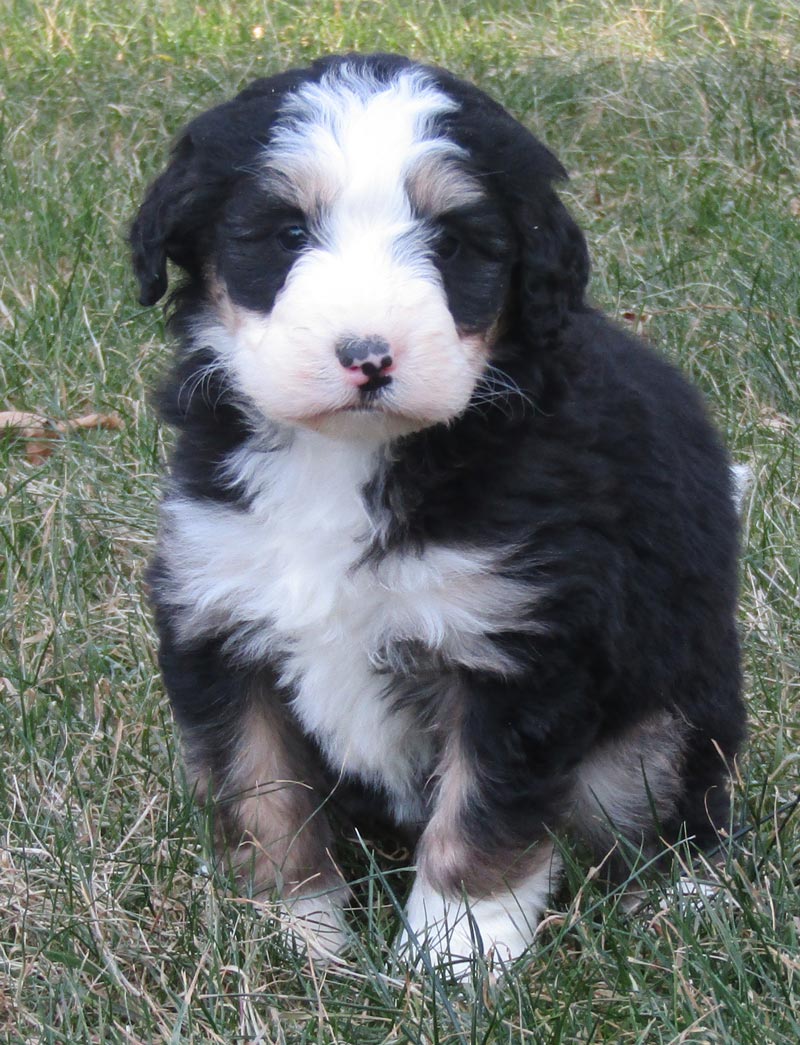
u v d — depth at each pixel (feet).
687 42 36.99
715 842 15.20
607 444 13.87
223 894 13.82
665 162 30.32
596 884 15.10
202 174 13.28
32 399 22.72
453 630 13.25
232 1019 12.59
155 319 24.34
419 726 14.28
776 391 23.07
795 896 13.71
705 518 15.06
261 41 36.52
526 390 13.24
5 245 26.48
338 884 14.75
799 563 19.01
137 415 21.94
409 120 12.83
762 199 28.73
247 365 12.73
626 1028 12.28
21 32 36.88
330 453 13.16
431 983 12.44
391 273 12.01
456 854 13.58
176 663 14.39
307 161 12.44
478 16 39.01
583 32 37.70
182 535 13.98
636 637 14.15
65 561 19.31
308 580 13.44
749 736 16.51
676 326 24.16
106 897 13.80
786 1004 12.22
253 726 14.47
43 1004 12.77
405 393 11.79
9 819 14.99
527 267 13.19
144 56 35.29
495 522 13.08
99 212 27.12
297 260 12.44
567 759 13.64
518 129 13.43
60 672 17.51
